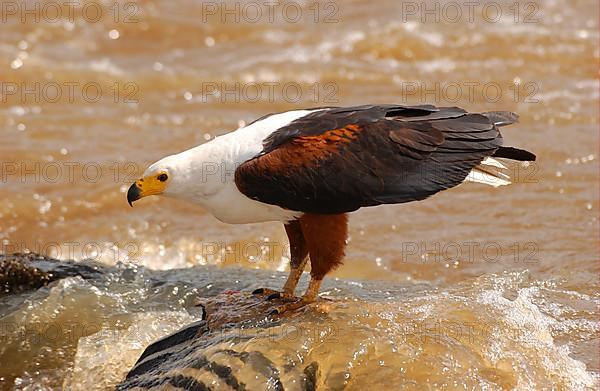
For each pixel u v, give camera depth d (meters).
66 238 15.00
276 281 12.36
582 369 9.23
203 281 12.41
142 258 14.25
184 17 25.03
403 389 8.56
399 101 20.06
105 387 10.34
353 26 24.47
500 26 24.16
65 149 18.17
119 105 20.39
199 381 9.05
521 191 15.66
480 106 19.59
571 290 11.41
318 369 8.88
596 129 18.16
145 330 11.19
